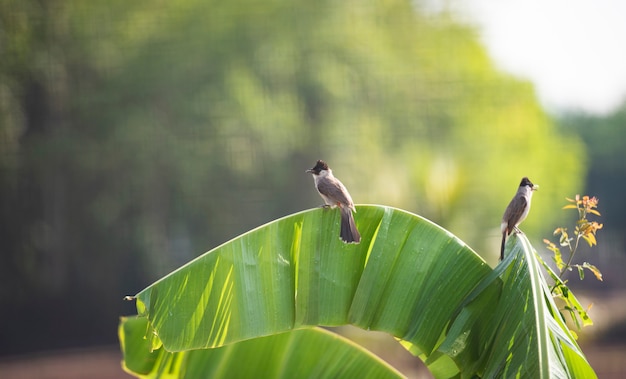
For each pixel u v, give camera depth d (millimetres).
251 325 4953
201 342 4875
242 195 33625
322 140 34250
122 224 33469
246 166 33406
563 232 5125
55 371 25469
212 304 4941
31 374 25047
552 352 4203
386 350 23625
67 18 33469
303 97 34500
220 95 33031
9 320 32969
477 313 4863
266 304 5004
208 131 33062
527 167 36594
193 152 32938
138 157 32938
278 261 5098
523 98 37469
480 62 37469
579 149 39469
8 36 33281
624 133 44938
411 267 5148
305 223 5199
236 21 33781
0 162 33000
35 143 33312
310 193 34375
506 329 4496
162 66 33125
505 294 4719
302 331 5922
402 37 36969
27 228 33188
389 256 5180
